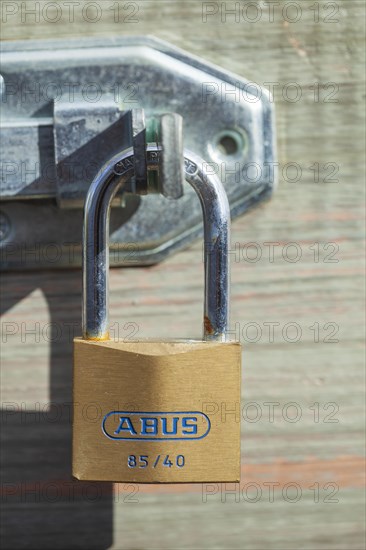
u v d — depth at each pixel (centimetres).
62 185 95
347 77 104
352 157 105
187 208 102
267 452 108
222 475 89
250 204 104
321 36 104
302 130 105
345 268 106
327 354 107
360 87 104
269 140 102
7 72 99
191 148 101
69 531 109
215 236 90
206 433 89
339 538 109
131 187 94
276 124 104
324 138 105
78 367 89
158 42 102
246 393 107
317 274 106
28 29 102
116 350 88
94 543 109
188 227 103
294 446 108
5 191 96
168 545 109
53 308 106
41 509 109
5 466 108
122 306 106
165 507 109
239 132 101
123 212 102
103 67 99
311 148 105
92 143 95
